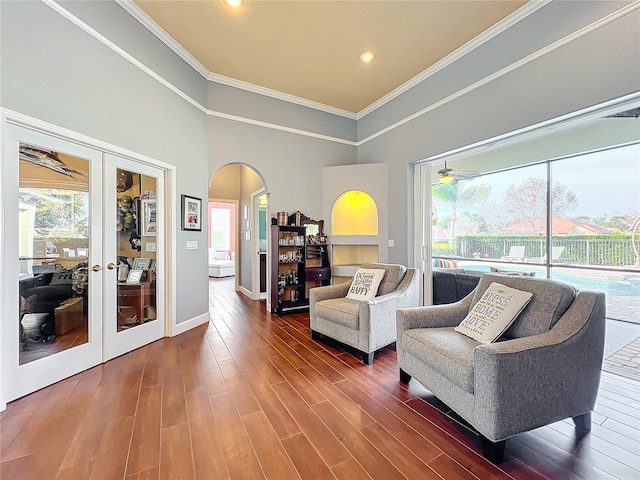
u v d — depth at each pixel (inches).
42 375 83.7
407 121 162.7
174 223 131.6
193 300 144.1
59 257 90.0
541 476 52.4
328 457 57.4
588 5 90.0
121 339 108.5
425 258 161.3
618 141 155.6
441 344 70.9
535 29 103.7
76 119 90.8
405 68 147.3
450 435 64.0
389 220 175.6
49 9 83.4
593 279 170.7
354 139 204.2
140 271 118.3
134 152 111.4
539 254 193.2
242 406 74.9
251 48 132.4
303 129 185.2
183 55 135.5
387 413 72.2
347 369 97.2
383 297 108.3
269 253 179.9
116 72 104.0
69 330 92.4
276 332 136.9
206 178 152.6
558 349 59.1
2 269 74.9
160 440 62.0
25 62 77.9
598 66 88.2
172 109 130.3
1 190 73.7
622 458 56.7
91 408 73.9
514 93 110.9
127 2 105.7
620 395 79.7
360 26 117.9
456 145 134.9
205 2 105.9
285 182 179.3
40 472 53.4
